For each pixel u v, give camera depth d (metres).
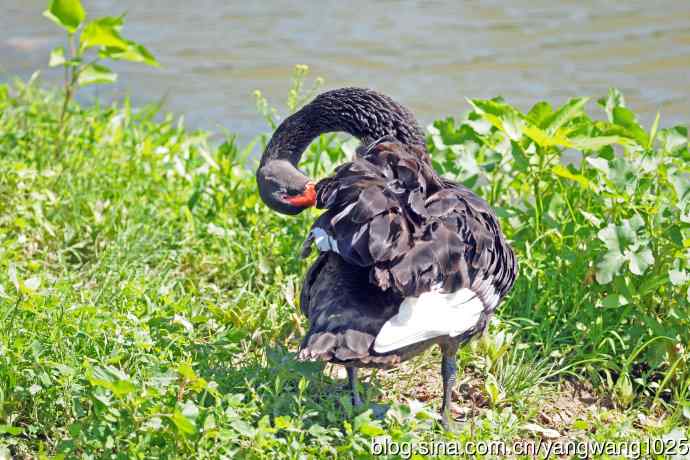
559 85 13.02
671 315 6.49
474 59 14.09
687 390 6.32
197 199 8.27
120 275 7.11
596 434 5.76
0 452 5.05
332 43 14.82
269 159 6.69
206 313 6.93
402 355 5.18
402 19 16.11
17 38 14.85
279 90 12.95
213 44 14.79
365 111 6.59
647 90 12.74
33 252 7.60
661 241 6.81
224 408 5.44
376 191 5.25
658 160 7.25
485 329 5.78
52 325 5.96
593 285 6.93
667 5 16.45
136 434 5.02
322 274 5.45
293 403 5.77
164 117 12.09
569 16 16.05
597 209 7.54
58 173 8.44
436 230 5.25
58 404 5.54
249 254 7.60
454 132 8.36
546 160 7.79
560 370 6.41
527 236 7.54
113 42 8.99
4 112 9.85
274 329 6.66
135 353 5.75
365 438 5.35
